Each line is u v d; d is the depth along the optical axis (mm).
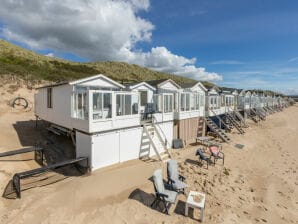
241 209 8250
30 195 8062
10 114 20891
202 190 9273
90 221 6730
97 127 10680
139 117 13133
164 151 14883
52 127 15820
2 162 10328
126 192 8641
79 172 10547
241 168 12617
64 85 12977
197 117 19234
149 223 6828
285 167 13648
